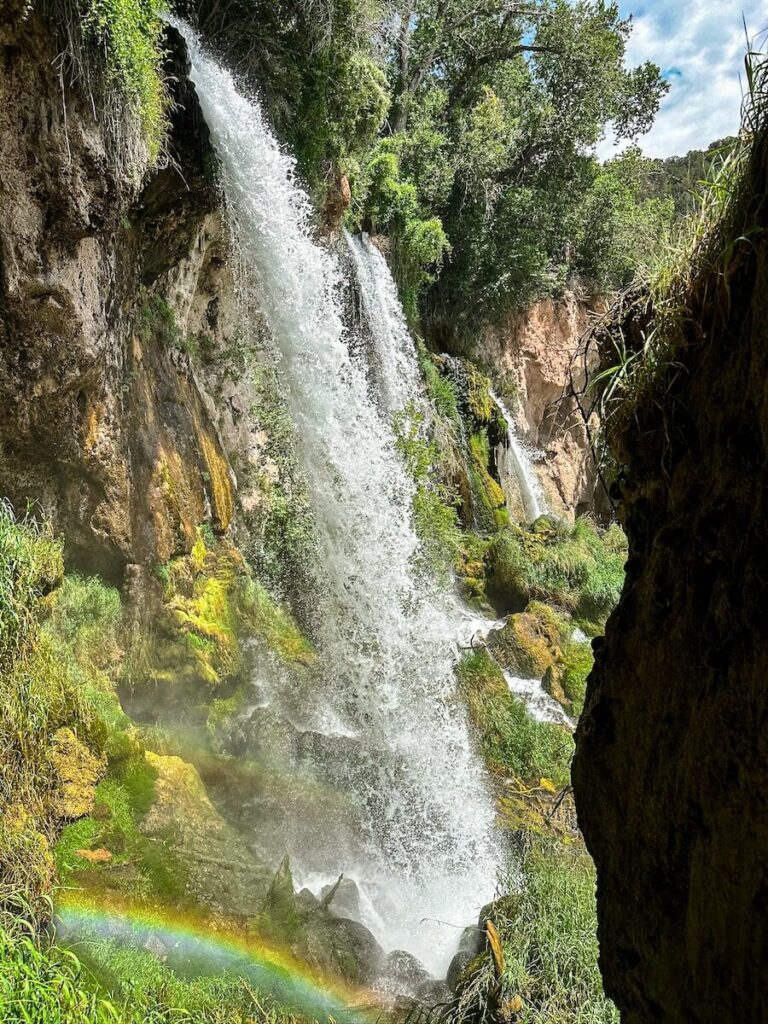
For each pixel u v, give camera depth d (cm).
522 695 1197
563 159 2517
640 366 232
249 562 1038
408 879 764
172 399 863
